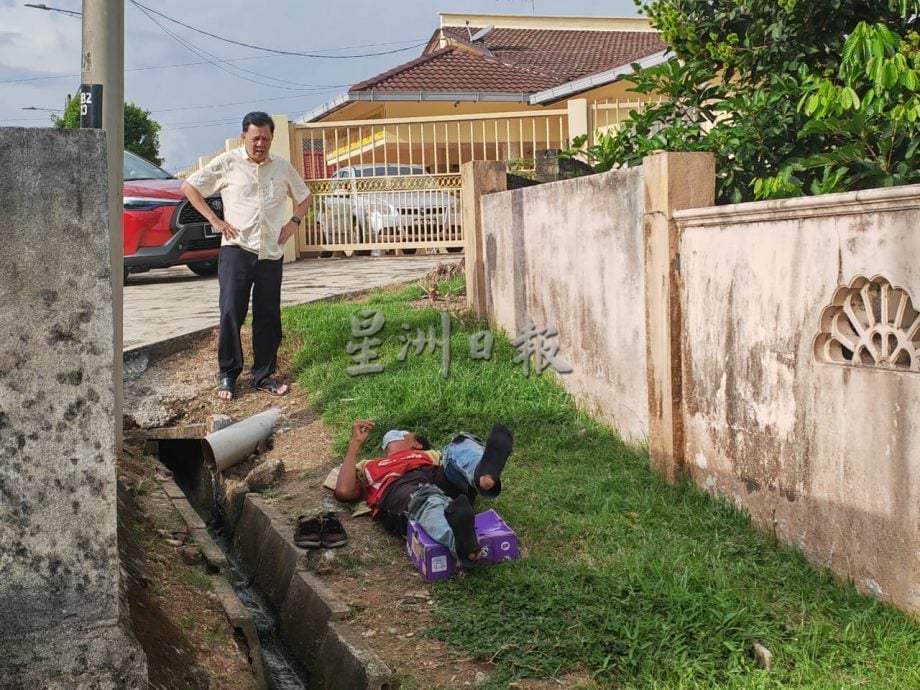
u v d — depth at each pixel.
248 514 5.98
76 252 2.80
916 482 3.80
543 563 4.61
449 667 3.82
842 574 4.29
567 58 23.53
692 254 5.45
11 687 2.77
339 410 7.29
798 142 6.42
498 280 8.62
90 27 6.05
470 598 4.41
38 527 2.79
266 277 7.70
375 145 16.81
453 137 15.74
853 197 4.01
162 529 5.41
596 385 6.89
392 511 5.17
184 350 8.68
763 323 4.80
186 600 4.49
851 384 4.16
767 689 3.47
